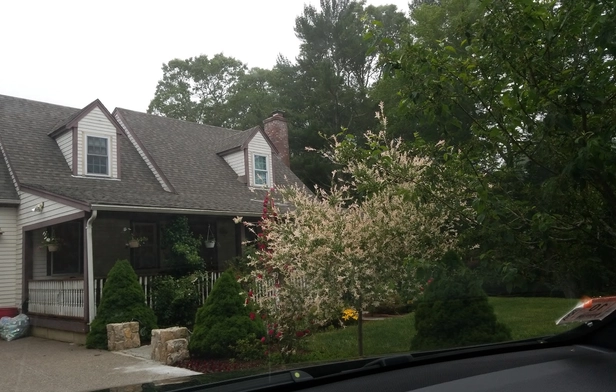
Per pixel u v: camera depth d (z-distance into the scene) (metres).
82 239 12.20
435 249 6.03
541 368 2.64
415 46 5.11
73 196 10.88
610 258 5.22
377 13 31.70
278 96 35.84
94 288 10.16
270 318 6.43
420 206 5.92
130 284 9.66
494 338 5.18
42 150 13.14
